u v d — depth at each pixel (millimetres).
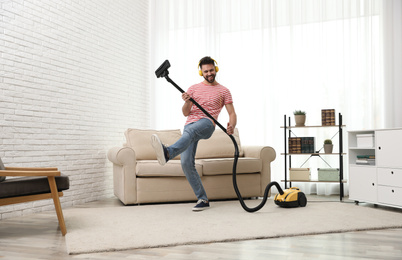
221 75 5324
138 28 5453
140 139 4375
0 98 3299
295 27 5055
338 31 4898
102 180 4621
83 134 4309
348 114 4797
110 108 4805
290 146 4578
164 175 3973
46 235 2637
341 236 2525
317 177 4816
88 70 4418
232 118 3576
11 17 3424
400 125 4633
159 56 5645
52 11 3904
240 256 2080
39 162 3688
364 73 4781
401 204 3422
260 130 5141
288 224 2857
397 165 3467
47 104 3805
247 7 5285
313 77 4957
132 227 2807
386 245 2279
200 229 2711
